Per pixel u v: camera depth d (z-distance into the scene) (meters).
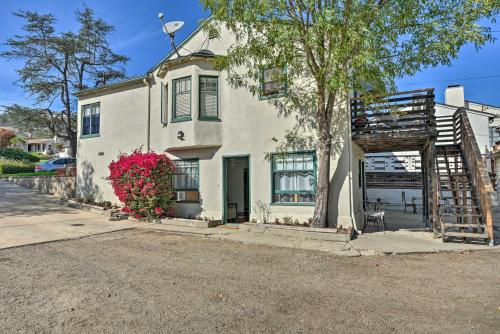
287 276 6.09
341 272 6.37
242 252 7.96
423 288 5.45
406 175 18.62
